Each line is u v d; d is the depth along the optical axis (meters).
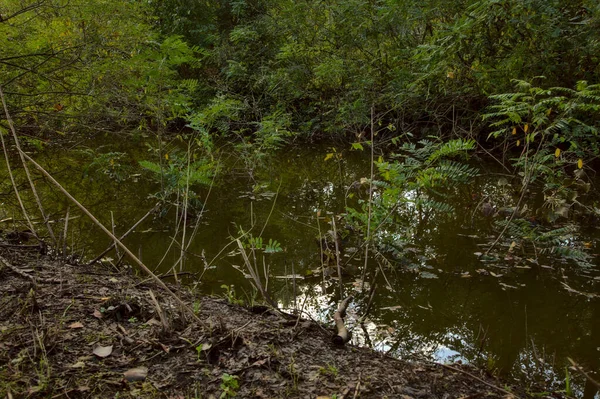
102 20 5.86
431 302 3.56
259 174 7.40
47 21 5.80
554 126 5.17
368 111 9.22
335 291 3.71
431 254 4.39
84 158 7.74
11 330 2.27
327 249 4.26
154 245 4.51
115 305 2.63
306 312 3.31
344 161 8.25
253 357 2.26
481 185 6.56
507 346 2.98
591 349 2.95
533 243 4.52
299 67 10.27
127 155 8.09
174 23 11.42
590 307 3.49
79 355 2.15
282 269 4.07
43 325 2.34
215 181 6.91
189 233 4.86
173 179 5.57
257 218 5.40
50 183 6.43
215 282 3.75
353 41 9.77
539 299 3.60
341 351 2.48
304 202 6.04
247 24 12.09
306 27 10.55
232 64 10.65
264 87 10.77
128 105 6.86
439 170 4.45
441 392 2.20
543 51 7.21
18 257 3.29
